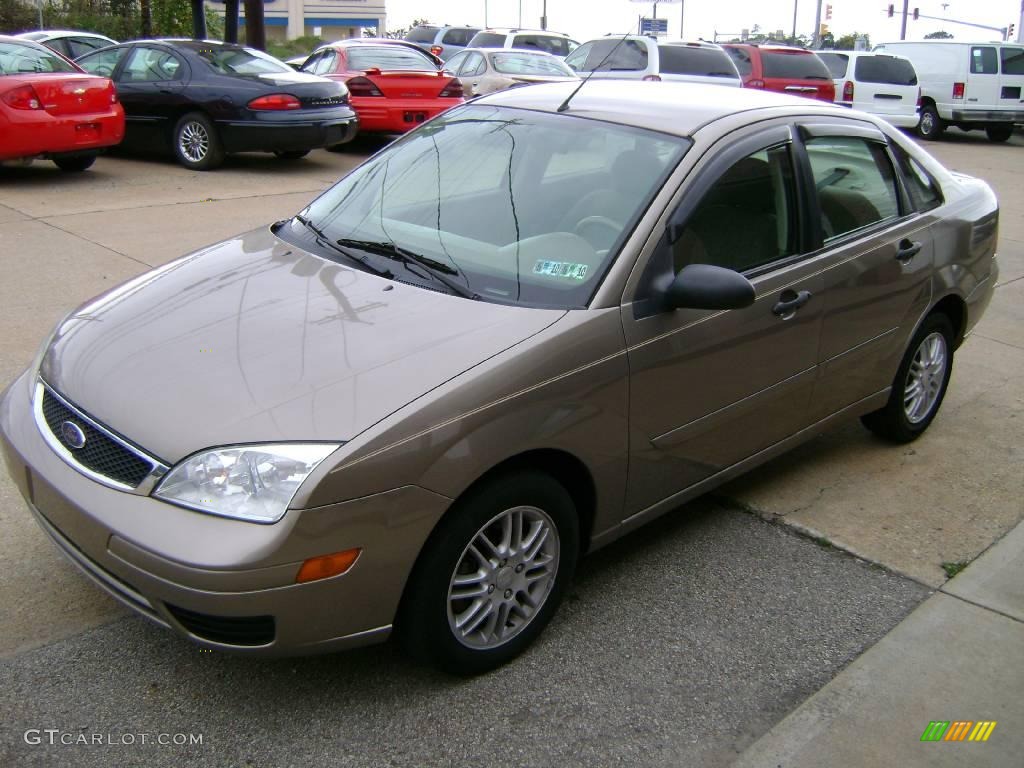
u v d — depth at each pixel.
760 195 3.71
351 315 3.08
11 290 6.45
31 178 10.41
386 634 2.76
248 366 2.83
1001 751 2.84
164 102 11.32
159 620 2.66
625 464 3.26
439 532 2.76
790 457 4.79
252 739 2.75
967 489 4.50
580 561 3.75
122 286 3.65
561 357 2.96
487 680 3.04
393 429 2.61
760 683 3.10
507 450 2.82
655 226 3.31
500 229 3.50
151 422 2.69
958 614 3.50
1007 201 12.13
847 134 4.26
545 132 3.83
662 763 2.74
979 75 19.12
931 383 4.94
